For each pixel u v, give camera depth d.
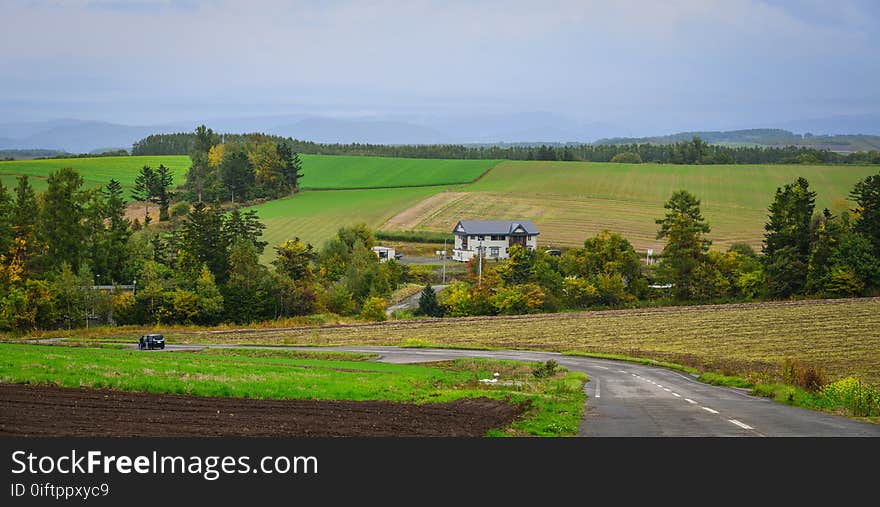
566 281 118.12
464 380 45.28
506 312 109.19
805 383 39.69
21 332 96.00
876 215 120.38
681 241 124.69
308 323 103.88
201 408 24.50
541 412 27.06
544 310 112.31
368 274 122.62
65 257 119.44
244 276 113.31
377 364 57.06
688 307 104.44
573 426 23.14
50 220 119.88
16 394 25.38
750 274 120.06
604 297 117.12
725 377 46.59
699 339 80.00
